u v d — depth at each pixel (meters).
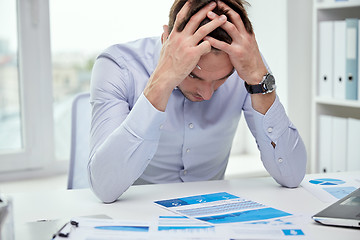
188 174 1.62
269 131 1.39
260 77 1.34
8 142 2.71
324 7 2.50
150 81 1.27
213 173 1.67
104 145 1.28
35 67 2.68
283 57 2.78
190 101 1.52
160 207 1.21
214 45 1.22
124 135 1.27
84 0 2.73
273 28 2.83
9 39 2.63
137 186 1.41
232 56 1.26
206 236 0.98
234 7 1.30
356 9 2.65
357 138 2.35
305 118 2.84
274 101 1.39
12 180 2.69
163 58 1.27
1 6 2.60
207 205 1.21
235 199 1.27
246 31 1.29
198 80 1.30
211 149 1.60
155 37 1.63
